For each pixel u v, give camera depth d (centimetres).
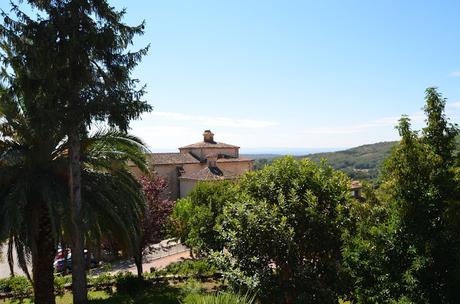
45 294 1483
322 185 1228
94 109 1355
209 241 1748
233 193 1508
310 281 1098
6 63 1325
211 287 1800
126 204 1548
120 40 1407
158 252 3462
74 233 1397
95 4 1350
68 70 1341
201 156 5597
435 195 826
